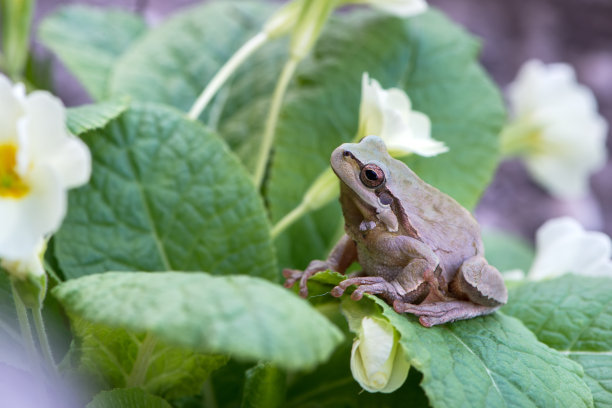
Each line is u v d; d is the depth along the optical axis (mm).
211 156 302
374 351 248
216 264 297
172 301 225
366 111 279
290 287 267
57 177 222
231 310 222
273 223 337
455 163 348
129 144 298
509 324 270
